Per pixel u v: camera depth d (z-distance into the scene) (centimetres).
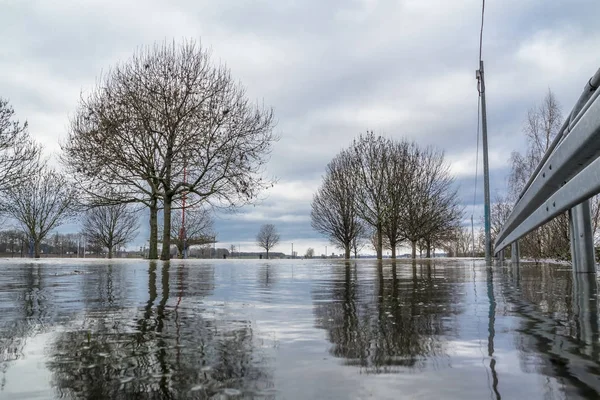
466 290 318
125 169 1650
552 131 1870
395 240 2684
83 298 280
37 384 99
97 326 173
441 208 2891
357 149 2780
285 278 495
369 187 2708
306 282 425
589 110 244
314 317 195
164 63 1677
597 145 262
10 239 5062
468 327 163
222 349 132
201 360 119
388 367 110
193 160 1647
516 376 100
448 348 129
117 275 562
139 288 354
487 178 1246
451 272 634
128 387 97
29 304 246
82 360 120
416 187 2798
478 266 926
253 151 1694
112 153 1608
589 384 94
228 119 1656
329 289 342
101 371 109
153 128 1673
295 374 104
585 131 257
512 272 616
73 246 6512
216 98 1652
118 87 1677
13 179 2055
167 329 166
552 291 302
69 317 198
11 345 139
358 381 98
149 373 107
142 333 158
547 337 142
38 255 3372
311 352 127
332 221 3312
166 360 119
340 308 225
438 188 2872
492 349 127
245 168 1673
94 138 1591
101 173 1625
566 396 87
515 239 833
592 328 159
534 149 1931
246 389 94
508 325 166
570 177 369
